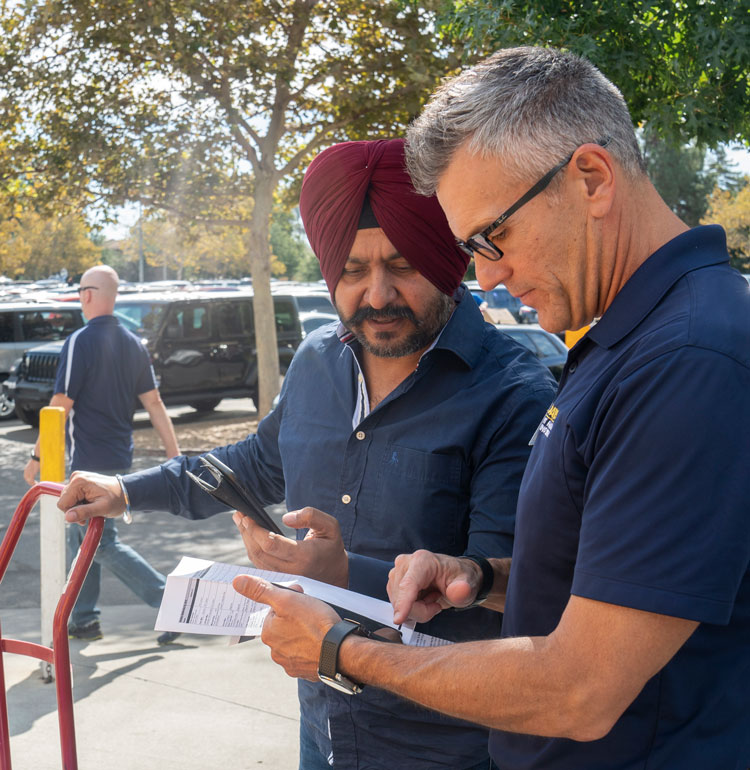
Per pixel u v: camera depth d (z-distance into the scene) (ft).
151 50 31.07
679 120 19.06
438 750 5.72
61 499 6.52
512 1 16.74
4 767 6.77
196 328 41.63
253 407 48.29
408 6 29.76
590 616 3.53
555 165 3.91
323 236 5.79
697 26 17.42
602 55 16.98
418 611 5.03
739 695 3.86
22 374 41.86
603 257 4.00
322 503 6.19
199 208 36.55
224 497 5.21
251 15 32.32
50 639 13.33
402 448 5.89
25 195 37.65
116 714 12.29
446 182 4.17
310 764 6.36
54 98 33.55
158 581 15.65
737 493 3.38
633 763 3.86
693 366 3.46
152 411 16.61
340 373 6.38
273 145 35.63
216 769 10.81
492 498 5.61
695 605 3.35
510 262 4.14
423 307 5.75
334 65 33.30
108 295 16.02
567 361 4.24
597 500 3.62
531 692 3.66
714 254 3.90
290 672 4.58
